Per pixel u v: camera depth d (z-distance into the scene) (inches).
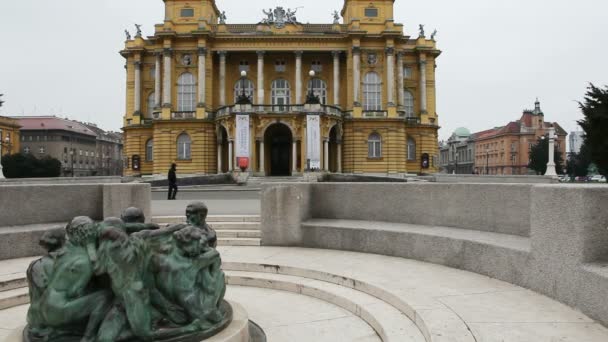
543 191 245.3
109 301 184.9
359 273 301.4
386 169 2298.2
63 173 4458.7
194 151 2267.5
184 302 192.5
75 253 183.3
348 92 2345.0
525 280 260.8
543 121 5191.9
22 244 363.9
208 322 195.3
